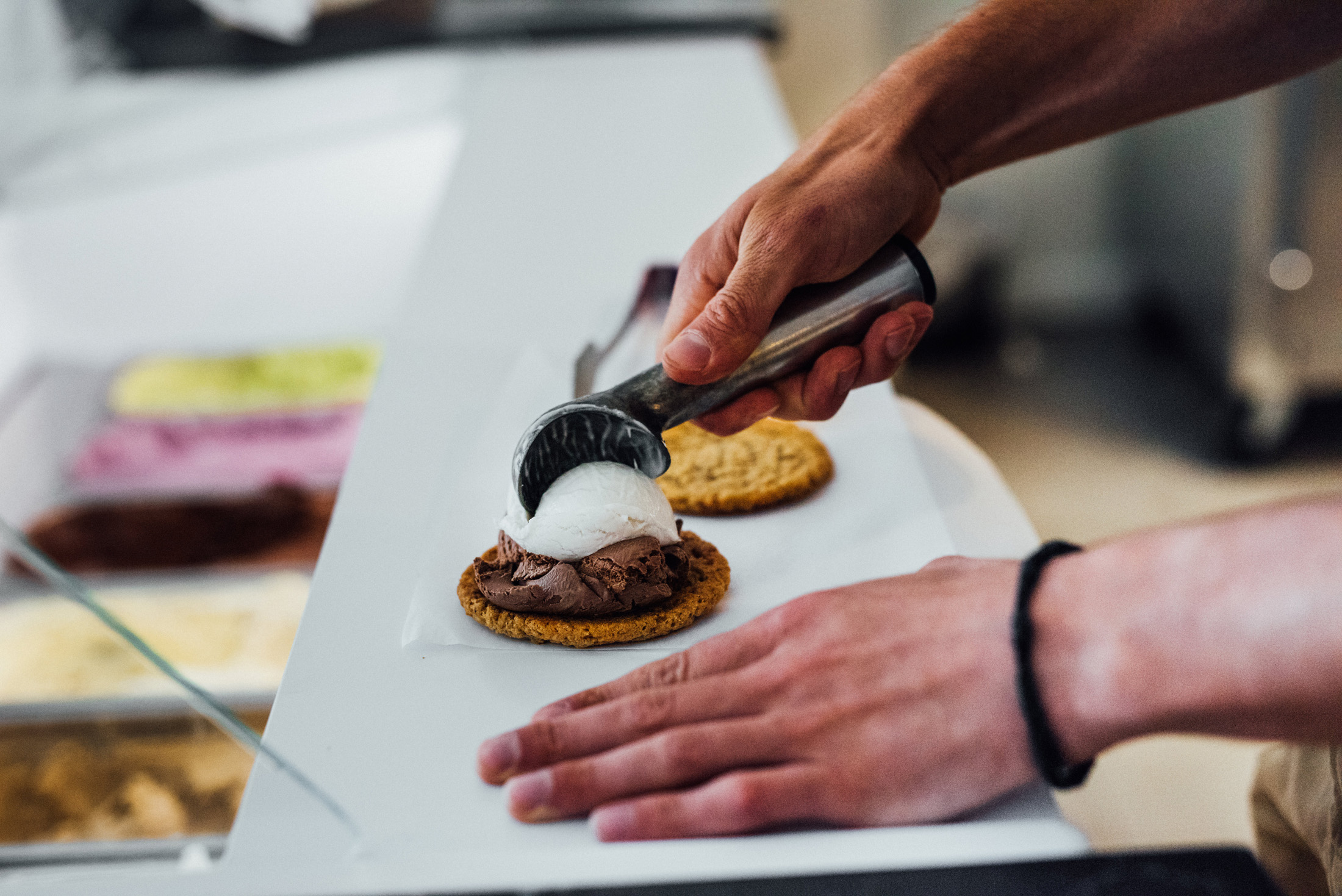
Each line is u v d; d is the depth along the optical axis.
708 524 0.59
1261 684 0.39
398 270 1.19
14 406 1.04
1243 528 0.41
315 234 1.17
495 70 1.35
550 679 0.50
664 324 0.61
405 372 0.72
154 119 1.20
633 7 1.51
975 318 2.10
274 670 0.79
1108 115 0.63
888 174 0.59
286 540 0.96
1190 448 1.80
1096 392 1.97
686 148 1.10
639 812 0.44
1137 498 1.69
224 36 1.33
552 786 0.44
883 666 0.44
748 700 0.45
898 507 0.59
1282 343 1.72
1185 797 1.14
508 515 0.53
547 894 0.42
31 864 0.56
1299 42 0.61
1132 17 0.61
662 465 0.53
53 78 1.19
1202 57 0.61
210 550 0.94
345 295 1.18
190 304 1.14
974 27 0.62
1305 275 1.66
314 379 1.13
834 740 0.44
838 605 0.46
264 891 0.43
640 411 0.53
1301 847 0.61
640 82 1.30
